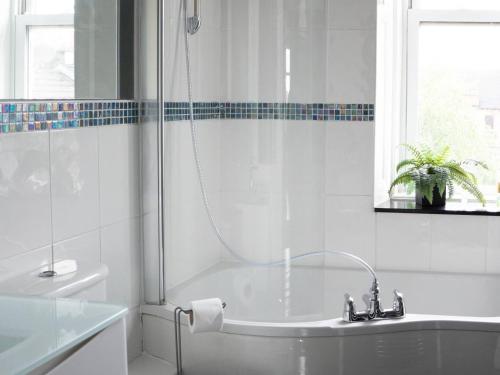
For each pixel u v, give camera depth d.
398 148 4.29
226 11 3.45
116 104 3.04
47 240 2.61
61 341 1.63
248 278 3.40
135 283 3.21
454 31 4.23
